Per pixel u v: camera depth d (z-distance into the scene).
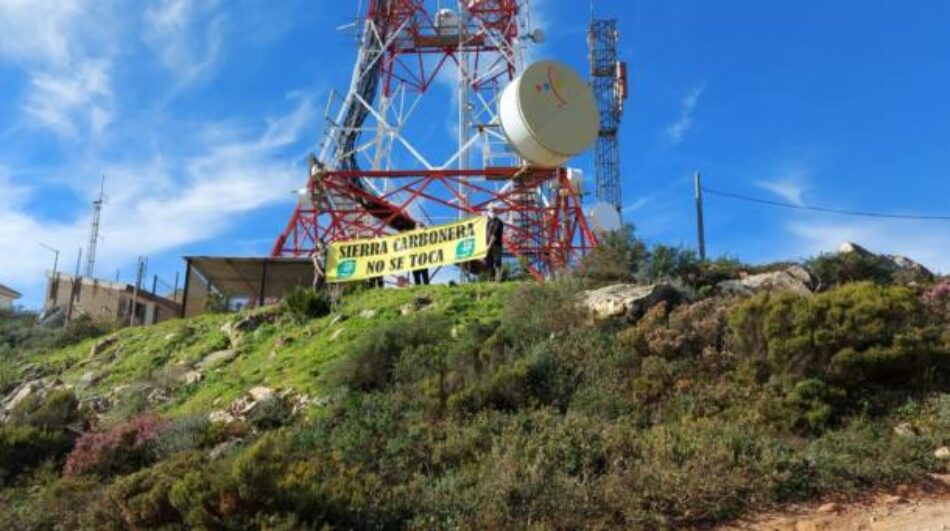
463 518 9.52
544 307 17.06
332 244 25.56
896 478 10.26
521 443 11.20
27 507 11.69
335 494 9.70
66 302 47.97
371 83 37.91
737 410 12.28
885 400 12.48
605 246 20.33
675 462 10.47
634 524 9.36
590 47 57.38
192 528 9.01
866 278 20.38
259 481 9.22
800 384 12.34
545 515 9.51
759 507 9.73
